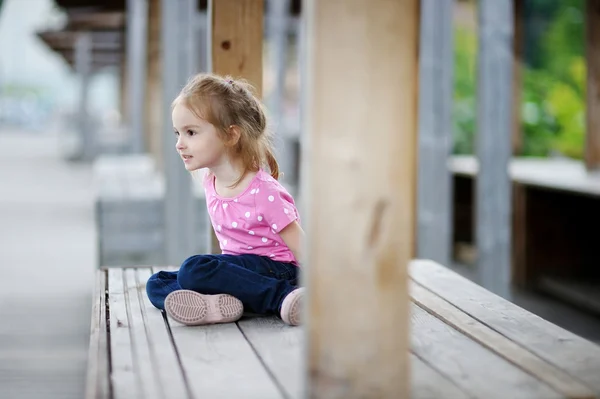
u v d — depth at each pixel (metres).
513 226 8.27
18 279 7.80
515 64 10.61
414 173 2.23
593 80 8.48
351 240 2.22
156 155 10.56
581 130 13.29
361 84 2.19
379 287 2.23
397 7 2.19
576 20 16.05
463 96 14.59
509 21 6.38
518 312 3.35
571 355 2.81
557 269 8.26
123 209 7.75
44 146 30.94
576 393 2.46
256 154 3.33
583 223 8.24
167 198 7.02
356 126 2.20
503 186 6.49
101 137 26.11
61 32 18.05
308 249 2.23
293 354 2.85
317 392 2.24
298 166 13.99
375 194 2.21
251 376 2.63
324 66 2.18
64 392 4.63
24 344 5.63
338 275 2.23
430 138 6.38
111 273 4.20
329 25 2.18
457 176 9.93
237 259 3.34
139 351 2.88
